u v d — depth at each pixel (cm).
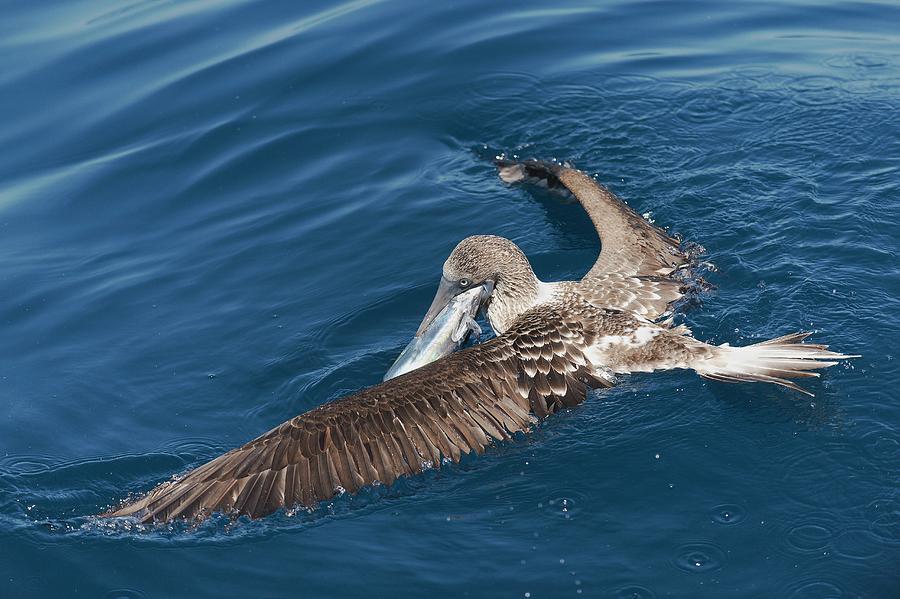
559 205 1588
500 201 1603
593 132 1766
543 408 1029
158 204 1634
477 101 1844
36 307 1423
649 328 1127
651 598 908
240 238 1545
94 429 1201
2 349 1349
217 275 1470
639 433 1069
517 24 2053
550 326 1090
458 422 951
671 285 1260
